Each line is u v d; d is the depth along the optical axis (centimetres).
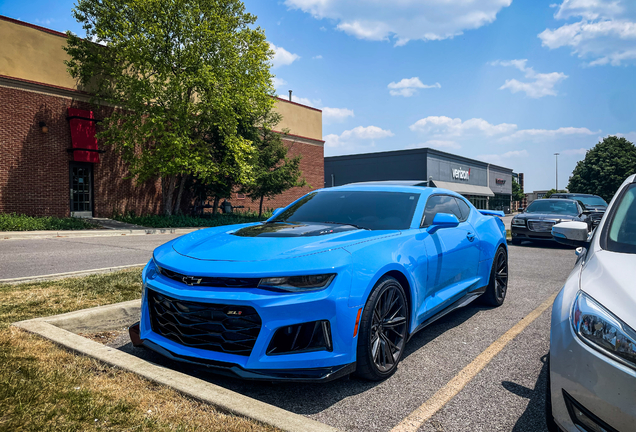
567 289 216
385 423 233
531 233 1206
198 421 209
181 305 269
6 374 251
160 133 1720
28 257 823
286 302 246
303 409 249
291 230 333
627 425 163
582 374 177
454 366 318
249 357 245
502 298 514
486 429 227
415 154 4544
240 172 1959
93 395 231
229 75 1789
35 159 1644
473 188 5425
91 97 1795
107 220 1814
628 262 211
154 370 260
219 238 323
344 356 257
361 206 393
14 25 1592
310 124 3145
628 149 5775
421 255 336
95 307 397
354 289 263
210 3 1775
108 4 1667
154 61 1678
